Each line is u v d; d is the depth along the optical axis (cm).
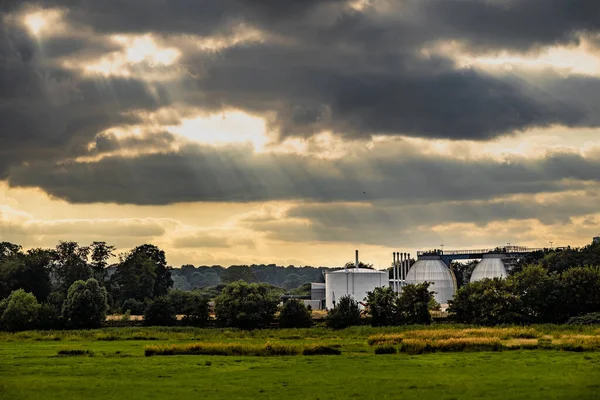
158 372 11919
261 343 17850
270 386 10306
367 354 14888
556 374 11300
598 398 9262
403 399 9256
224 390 10006
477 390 9844
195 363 13200
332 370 12019
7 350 16650
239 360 13675
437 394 9581
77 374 11769
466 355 14325
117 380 11038
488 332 19750
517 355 14200
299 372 11800
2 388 10306
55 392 9969
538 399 9206
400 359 13638
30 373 11944
